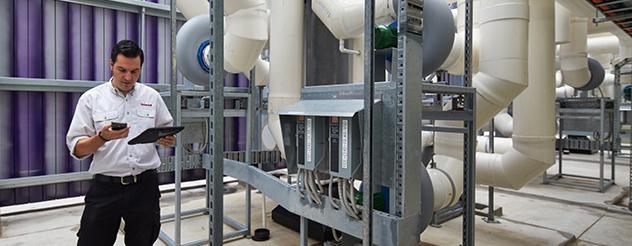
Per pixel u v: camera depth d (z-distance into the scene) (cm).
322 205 123
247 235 278
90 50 354
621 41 575
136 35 377
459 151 214
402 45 105
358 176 111
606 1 266
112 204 159
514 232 296
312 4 222
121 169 158
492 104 224
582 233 296
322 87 134
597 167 586
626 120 692
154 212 171
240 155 309
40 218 312
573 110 476
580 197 403
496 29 216
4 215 318
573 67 497
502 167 270
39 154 339
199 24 262
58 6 337
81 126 152
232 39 239
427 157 245
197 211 325
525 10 214
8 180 322
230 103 323
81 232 162
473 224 179
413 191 108
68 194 360
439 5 155
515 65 214
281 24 224
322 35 255
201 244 260
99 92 160
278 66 226
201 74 264
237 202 372
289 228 294
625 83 687
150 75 385
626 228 308
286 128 136
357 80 257
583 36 488
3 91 321
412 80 106
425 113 161
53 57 338
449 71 242
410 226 106
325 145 120
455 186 208
